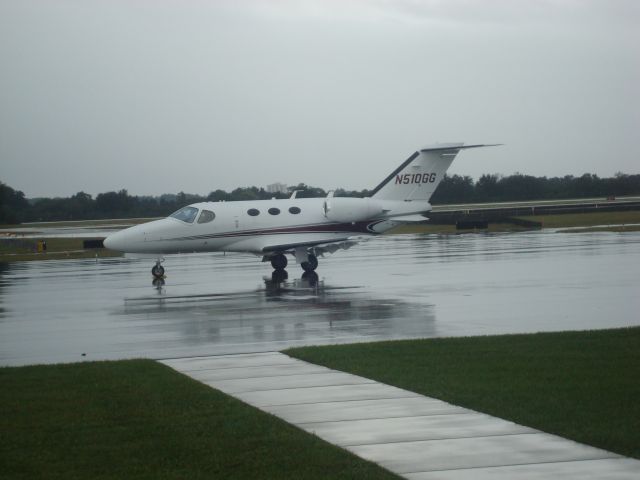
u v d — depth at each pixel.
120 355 26.77
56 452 15.69
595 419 16.92
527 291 41.62
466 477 13.67
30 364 25.66
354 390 20.20
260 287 47.25
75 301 42.38
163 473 14.34
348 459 14.69
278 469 14.33
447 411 17.97
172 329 31.98
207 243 54.91
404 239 95.19
